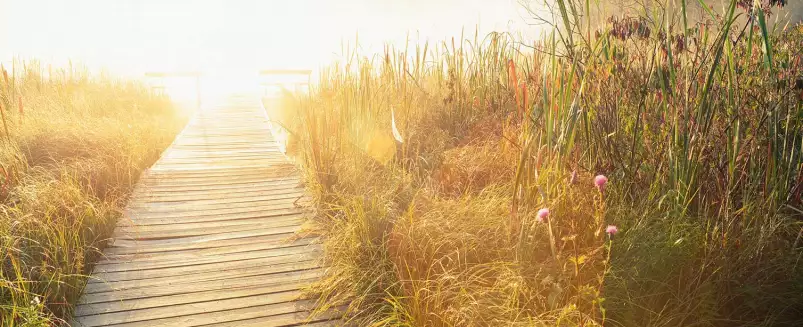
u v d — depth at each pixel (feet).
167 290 10.50
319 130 18.21
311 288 10.44
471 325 8.25
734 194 10.69
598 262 8.84
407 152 17.20
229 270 11.37
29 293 9.00
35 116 22.18
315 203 15.15
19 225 11.08
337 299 10.10
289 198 16.14
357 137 18.34
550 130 10.42
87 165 16.55
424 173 15.89
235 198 16.15
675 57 12.15
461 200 12.85
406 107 20.86
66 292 9.90
